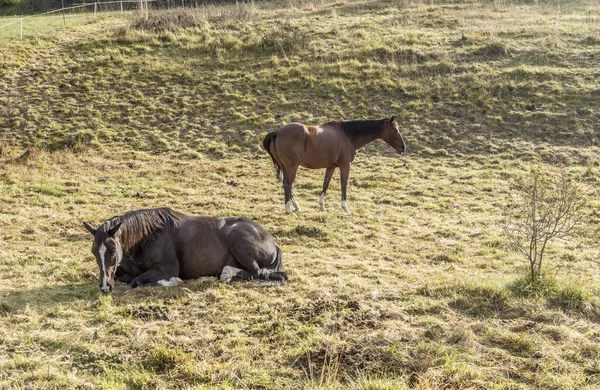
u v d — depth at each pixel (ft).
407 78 68.90
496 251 32.91
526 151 55.83
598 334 20.83
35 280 26.16
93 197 43.39
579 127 59.16
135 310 22.50
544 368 18.49
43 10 118.42
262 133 60.03
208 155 56.39
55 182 46.73
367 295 24.73
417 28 83.92
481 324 21.43
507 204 43.19
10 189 43.83
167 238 25.31
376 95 66.13
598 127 59.16
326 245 34.14
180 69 71.97
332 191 47.44
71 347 19.66
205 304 23.47
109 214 38.96
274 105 64.80
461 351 19.63
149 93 67.21
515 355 19.52
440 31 82.33
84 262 29.22
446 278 27.07
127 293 24.32
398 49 74.90
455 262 31.19
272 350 19.80
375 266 30.09
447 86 66.85
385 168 52.95
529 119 60.90
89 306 23.04
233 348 19.80
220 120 62.49
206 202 42.73
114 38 78.89
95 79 69.21
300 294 24.97
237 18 89.20
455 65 70.64
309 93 66.90
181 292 24.50
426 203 44.04
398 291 25.48
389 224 39.09
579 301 23.35
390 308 23.20
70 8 113.29
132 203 42.24
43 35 80.94
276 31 79.77
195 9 96.43
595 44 75.15
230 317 22.34
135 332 20.81
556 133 58.75
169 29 82.69
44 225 35.88
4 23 91.25
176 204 42.29
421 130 60.13
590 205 41.96
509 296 24.00
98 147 57.26
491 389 17.34
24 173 48.62
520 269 29.37
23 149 56.29
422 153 56.65
